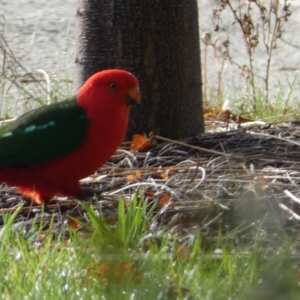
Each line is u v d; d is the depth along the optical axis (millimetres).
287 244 7629
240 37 21328
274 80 18469
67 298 6828
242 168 10359
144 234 8227
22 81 14992
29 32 21750
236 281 6965
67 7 24406
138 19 11070
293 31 21891
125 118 9148
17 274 7254
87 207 8211
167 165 10742
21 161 9008
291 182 9719
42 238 8398
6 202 9727
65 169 9031
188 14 11328
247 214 8633
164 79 11305
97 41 11242
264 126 12258
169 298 6832
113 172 10438
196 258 7652
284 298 6000
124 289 6844
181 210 8891
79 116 8930
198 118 11758
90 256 7602
